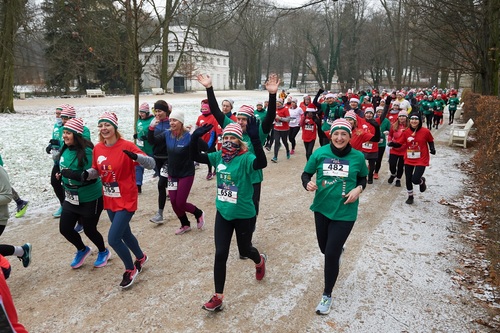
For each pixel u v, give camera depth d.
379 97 20.20
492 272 4.55
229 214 3.96
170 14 11.24
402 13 29.20
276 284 4.61
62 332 3.70
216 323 3.85
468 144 15.03
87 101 30.11
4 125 15.72
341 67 56.25
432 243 5.84
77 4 11.05
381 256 5.36
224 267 3.97
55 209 7.20
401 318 3.98
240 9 9.24
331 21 49.22
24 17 18.66
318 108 10.41
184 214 6.03
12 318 2.22
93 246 5.67
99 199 4.78
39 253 5.42
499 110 8.70
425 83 65.38
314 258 5.30
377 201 7.91
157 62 36.56
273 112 5.00
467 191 8.63
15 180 8.75
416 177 7.48
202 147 4.23
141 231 6.21
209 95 5.39
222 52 67.00
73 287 4.51
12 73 20.50
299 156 12.88
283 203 7.75
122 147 4.38
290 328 3.79
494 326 3.86
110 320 3.89
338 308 4.13
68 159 4.58
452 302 4.28
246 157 3.96
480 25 14.56
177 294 4.37
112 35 11.42
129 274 4.48
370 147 8.97
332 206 4.07
